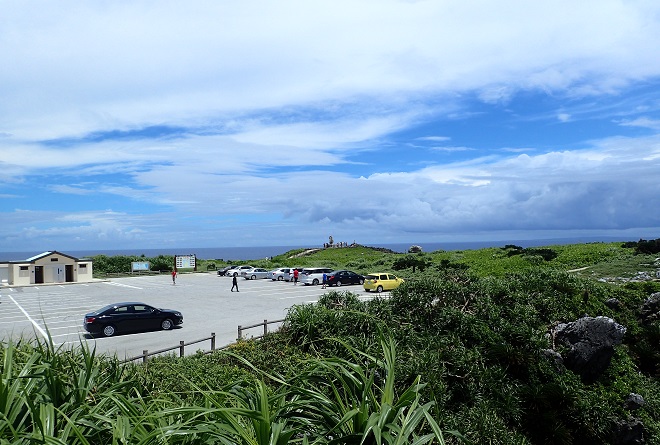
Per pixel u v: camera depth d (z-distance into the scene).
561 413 14.17
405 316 16.77
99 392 5.05
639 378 17.05
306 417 4.40
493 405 13.36
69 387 4.98
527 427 13.80
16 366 5.12
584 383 16.22
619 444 14.61
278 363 14.93
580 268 39.06
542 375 15.29
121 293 45.00
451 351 14.84
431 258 61.03
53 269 57.38
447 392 13.41
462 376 14.00
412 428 3.71
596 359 16.19
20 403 3.98
